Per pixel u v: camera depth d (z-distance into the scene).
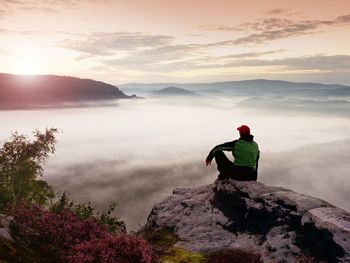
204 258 7.25
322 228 6.40
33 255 5.95
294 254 6.62
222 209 8.70
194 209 9.09
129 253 6.47
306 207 7.20
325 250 6.24
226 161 9.23
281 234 7.14
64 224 7.27
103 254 6.25
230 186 8.73
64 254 6.48
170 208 9.62
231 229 8.10
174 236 8.38
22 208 7.15
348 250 5.93
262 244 7.26
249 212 7.93
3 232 6.00
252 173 9.00
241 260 6.89
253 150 9.00
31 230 6.71
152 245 8.04
